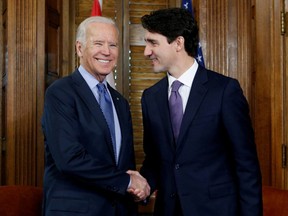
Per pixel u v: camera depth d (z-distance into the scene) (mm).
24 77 3223
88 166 1728
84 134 1816
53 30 3607
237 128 1750
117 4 4074
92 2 4023
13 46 3199
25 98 3221
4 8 3385
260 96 3031
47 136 1819
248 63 3305
